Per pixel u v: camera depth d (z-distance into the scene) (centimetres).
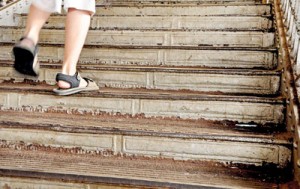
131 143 168
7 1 338
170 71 214
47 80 232
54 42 289
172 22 301
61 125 175
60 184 143
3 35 301
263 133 164
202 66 237
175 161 163
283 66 195
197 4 319
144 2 383
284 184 136
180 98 190
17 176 146
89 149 172
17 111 203
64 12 325
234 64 232
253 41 251
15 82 236
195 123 183
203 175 145
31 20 161
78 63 253
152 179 138
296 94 163
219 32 257
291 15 217
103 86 225
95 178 140
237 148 158
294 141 147
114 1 397
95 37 279
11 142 179
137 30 272
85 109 200
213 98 186
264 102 180
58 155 167
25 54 153
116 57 250
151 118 192
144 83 219
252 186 133
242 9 305
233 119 185
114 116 194
